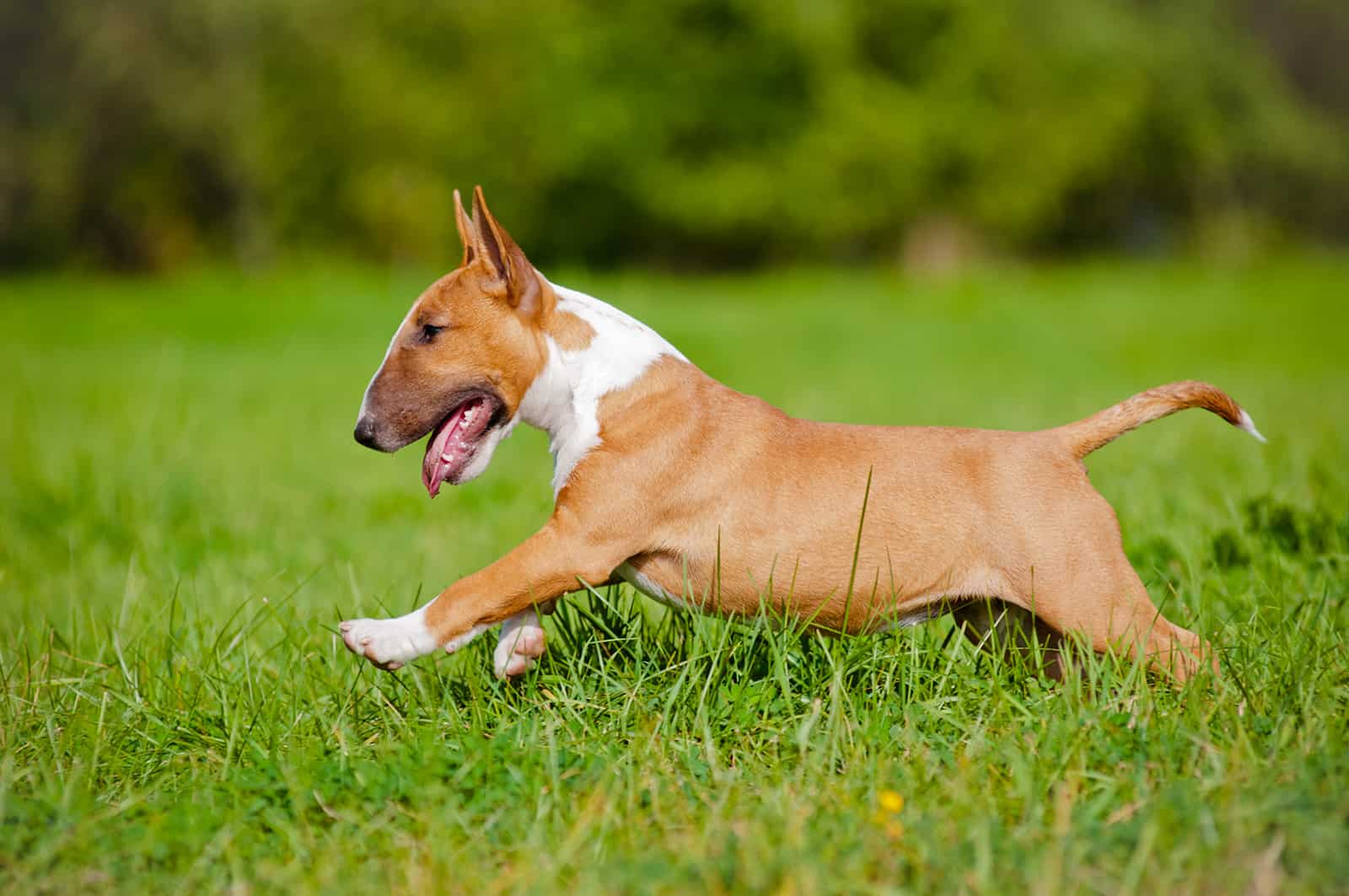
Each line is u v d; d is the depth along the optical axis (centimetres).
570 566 534
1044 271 4578
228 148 5212
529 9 5491
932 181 5584
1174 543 731
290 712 550
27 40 5372
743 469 544
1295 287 3400
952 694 540
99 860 432
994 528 538
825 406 1525
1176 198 6488
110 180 5372
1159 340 2345
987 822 420
